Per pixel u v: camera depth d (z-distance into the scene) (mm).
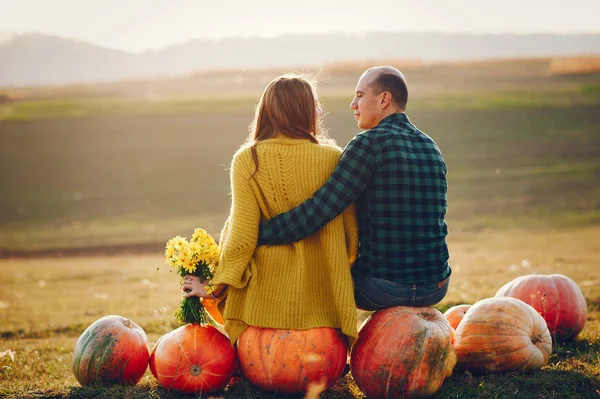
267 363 4207
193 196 26938
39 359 6664
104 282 13898
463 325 4859
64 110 42000
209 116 39500
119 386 4496
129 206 25969
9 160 32875
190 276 4504
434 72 50719
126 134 36688
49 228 23172
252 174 4285
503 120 36531
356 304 4531
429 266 4359
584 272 11500
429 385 4246
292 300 4238
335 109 38875
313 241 4348
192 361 4324
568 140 32656
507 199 23594
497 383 4586
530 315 4812
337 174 4246
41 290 13305
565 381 4570
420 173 4336
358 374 4328
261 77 51812
